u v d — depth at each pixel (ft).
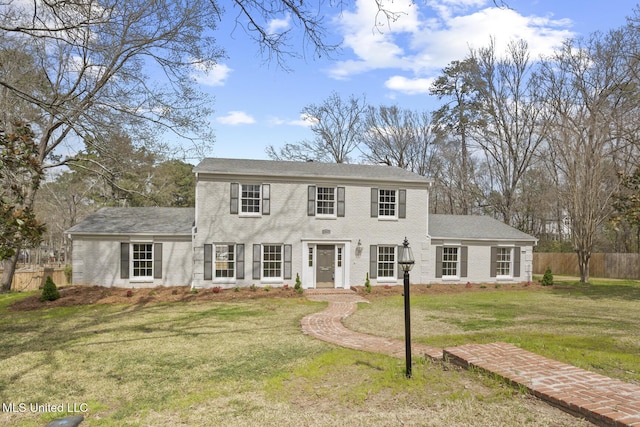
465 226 79.92
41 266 147.95
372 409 17.34
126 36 45.65
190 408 18.90
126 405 19.63
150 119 45.52
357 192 69.56
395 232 70.95
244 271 65.16
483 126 115.34
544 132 97.91
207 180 64.59
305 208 67.56
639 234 103.81
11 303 53.98
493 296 61.52
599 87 88.63
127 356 28.37
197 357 27.84
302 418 16.99
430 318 42.45
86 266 64.39
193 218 72.49
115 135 47.03
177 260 66.44
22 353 29.78
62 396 20.97
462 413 15.93
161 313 46.42
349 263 68.49
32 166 24.20
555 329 36.32
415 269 71.87
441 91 125.80
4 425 17.63
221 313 46.19
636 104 77.97
